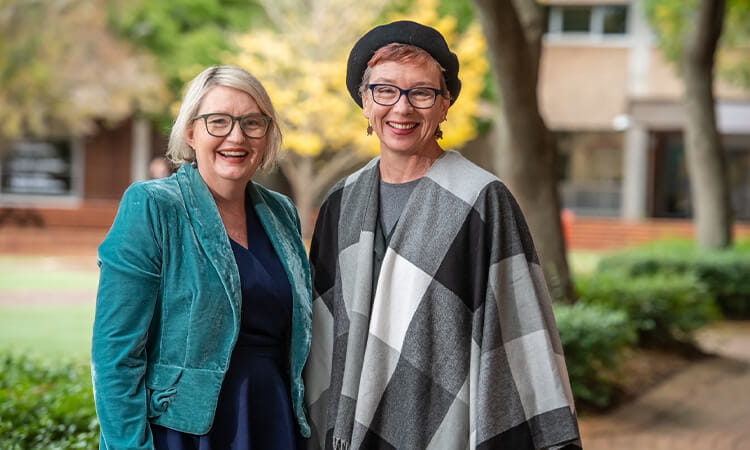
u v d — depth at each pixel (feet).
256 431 7.82
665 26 49.19
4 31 56.49
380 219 8.16
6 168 80.18
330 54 45.34
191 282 7.50
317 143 44.14
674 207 81.25
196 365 7.45
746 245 42.98
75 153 80.07
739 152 80.23
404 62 7.77
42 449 11.50
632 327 22.93
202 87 7.88
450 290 7.62
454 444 7.55
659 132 80.84
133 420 7.20
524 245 7.77
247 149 7.93
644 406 20.90
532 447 7.49
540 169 23.21
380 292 7.77
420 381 7.60
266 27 55.98
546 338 7.56
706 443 17.95
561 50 82.07
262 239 8.29
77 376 16.07
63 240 64.75
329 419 8.07
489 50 21.63
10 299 35.37
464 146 78.13
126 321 7.26
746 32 52.31
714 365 26.27
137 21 62.85
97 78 60.08
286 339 8.28
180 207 7.63
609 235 73.41
